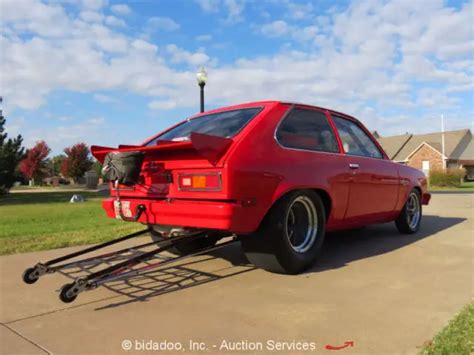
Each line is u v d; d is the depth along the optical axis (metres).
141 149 3.51
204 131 3.84
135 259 3.28
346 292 3.30
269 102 3.94
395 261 4.35
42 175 55.38
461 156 47.62
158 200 3.62
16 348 2.38
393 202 5.35
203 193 3.27
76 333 2.58
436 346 2.24
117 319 2.80
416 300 3.09
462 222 7.34
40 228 7.29
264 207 3.39
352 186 4.41
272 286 3.48
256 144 3.43
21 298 3.29
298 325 2.64
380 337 2.44
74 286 2.90
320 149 4.11
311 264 3.95
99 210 11.43
